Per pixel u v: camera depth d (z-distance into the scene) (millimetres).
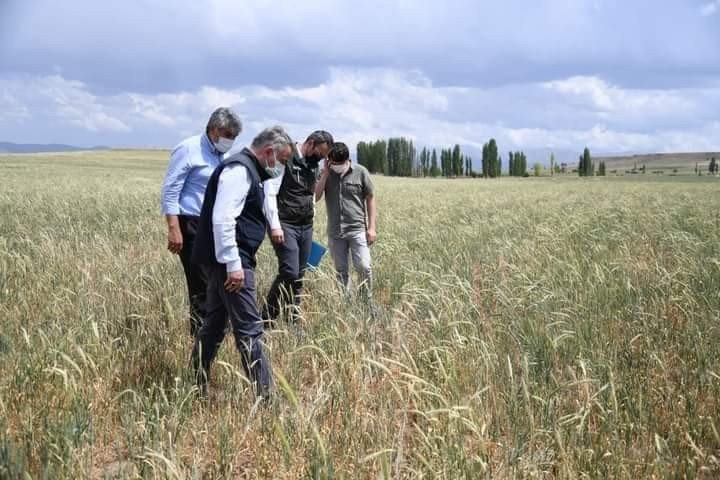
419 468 2850
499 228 11484
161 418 3328
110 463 3189
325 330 4656
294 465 3000
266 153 4023
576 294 5539
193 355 4141
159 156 104750
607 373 3803
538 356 4191
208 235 4000
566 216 13383
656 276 6332
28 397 3504
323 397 3457
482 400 3656
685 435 3230
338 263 6617
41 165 62625
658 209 15453
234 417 3492
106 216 12070
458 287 5348
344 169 6320
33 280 5887
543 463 2994
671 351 4426
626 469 2938
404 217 13531
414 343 4527
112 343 4355
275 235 5516
